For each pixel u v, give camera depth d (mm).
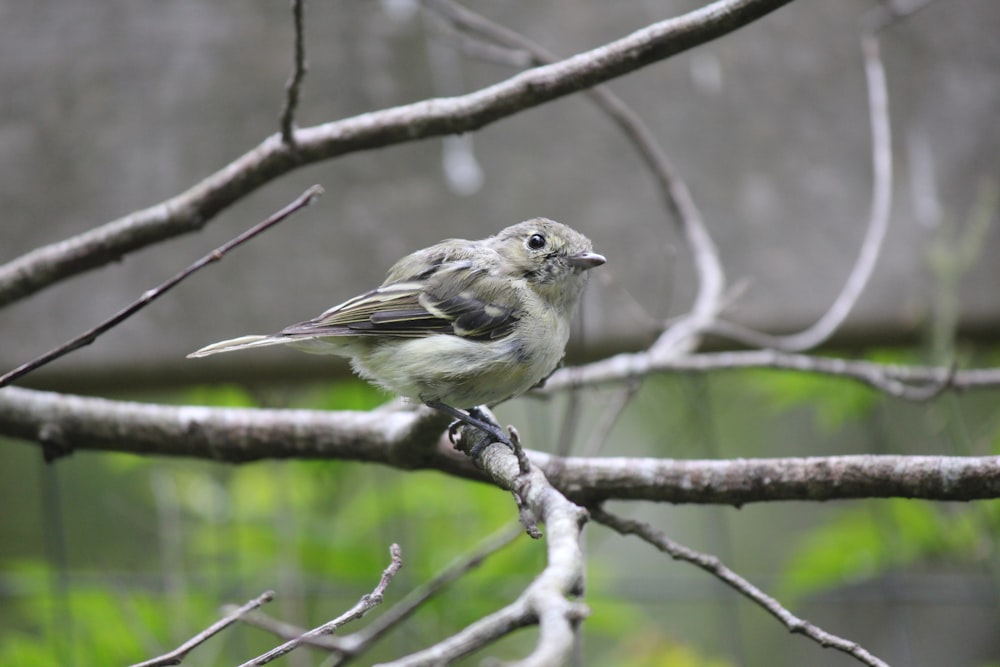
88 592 10070
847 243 11398
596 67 6977
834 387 11930
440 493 10977
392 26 11430
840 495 6570
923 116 11773
